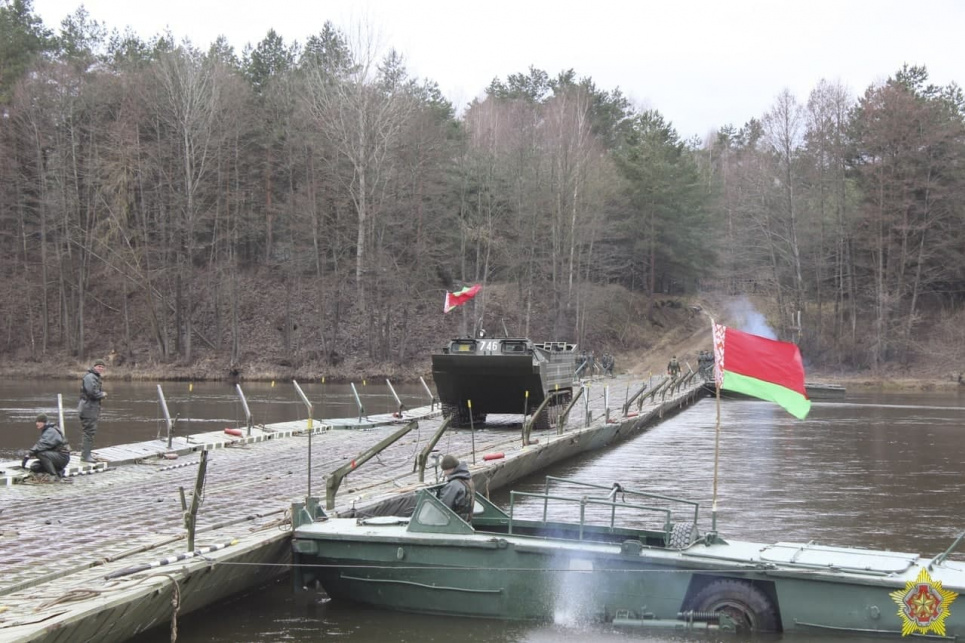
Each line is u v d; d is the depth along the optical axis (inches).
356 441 987.3
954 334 2662.4
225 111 2674.7
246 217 2817.4
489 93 3993.6
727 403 2084.2
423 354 2598.4
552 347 1291.8
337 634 417.4
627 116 4033.0
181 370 2370.8
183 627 427.5
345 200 2571.4
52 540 479.5
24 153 2770.7
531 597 425.7
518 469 853.8
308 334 2637.8
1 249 2822.3
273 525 502.0
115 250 2554.1
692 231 3181.6
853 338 2657.5
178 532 499.8
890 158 2672.2
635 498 788.6
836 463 1018.7
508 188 2827.3
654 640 402.3
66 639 329.7
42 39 3026.6
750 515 711.7
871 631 380.8
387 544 443.8
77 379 2289.6
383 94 2573.8
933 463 1017.5
